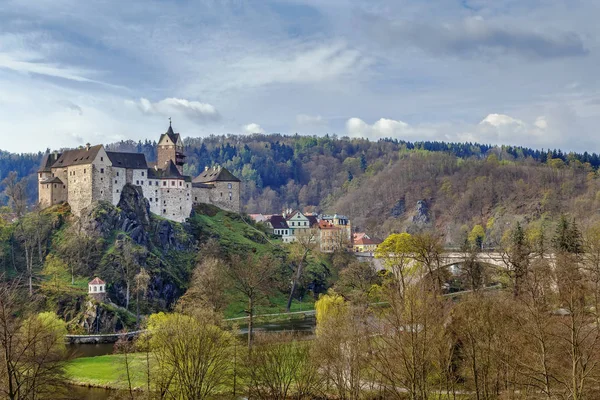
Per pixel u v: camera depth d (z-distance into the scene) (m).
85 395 110.50
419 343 82.12
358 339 97.06
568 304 78.06
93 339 179.00
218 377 95.31
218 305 191.62
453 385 87.44
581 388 68.62
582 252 173.75
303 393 95.12
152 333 108.56
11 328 91.50
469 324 87.50
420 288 110.88
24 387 91.56
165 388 93.56
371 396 93.31
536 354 78.06
